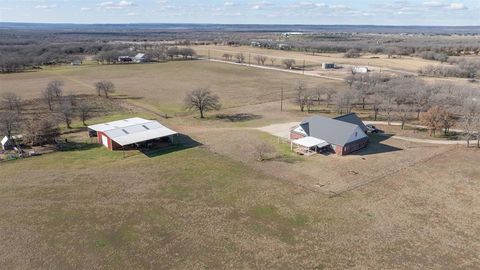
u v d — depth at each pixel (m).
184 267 37.53
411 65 181.12
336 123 70.69
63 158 66.12
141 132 72.62
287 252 39.78
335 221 45.50
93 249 40.44
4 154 68.00
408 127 84.56
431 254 39.31
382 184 55.41
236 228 44.16
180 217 46.53
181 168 61.34
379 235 42.66
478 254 39.25
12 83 141.12
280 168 61.31
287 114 98.00
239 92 126.81
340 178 57.50
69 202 50.25
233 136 78.25
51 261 38.44
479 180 56.62
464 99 95.88
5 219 46.03
